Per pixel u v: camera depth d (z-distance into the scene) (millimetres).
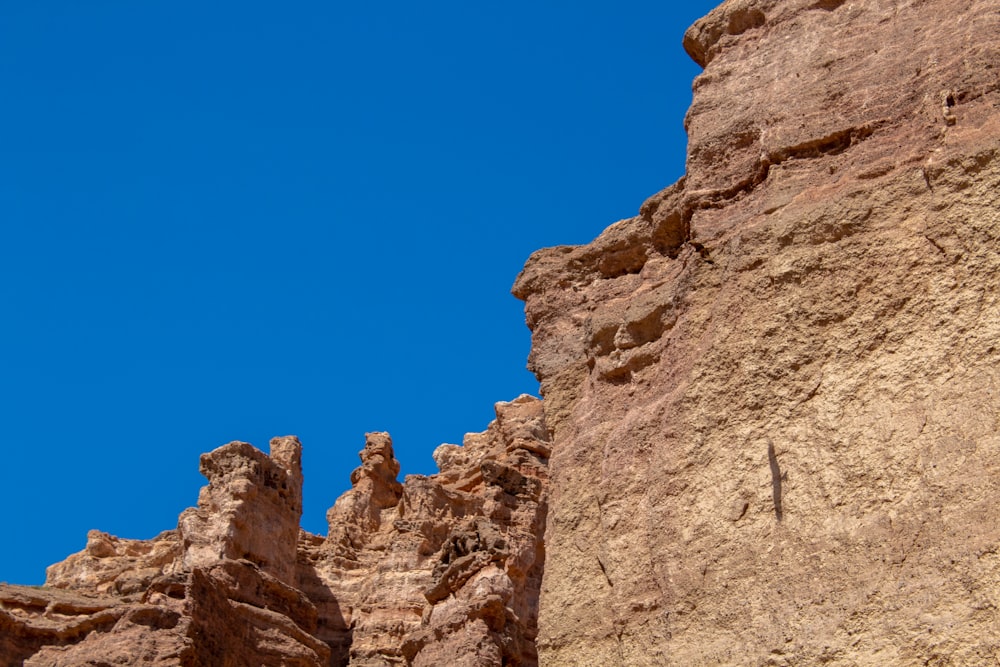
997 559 16812
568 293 25141
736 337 20344
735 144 22469
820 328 19641
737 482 19516
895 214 19688
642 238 24531
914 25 21797
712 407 20234
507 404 52406
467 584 37562
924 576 17297
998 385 17844
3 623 36812
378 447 53594
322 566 49062
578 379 23859
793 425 19312
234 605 38906
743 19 23781
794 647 17891
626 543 20766
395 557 48281
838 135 21281
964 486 17516
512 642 36250
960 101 20312
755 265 20594
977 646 16484
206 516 45969
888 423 18484
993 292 18453
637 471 21172
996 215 18812
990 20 20812
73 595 40719
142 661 35406
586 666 20312
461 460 54688
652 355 22188
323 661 40188
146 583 42031
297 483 48906
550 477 22844
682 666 18859
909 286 19141
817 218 20219
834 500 18516
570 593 21203
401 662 45625
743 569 18922
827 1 23031
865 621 17469
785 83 22500
